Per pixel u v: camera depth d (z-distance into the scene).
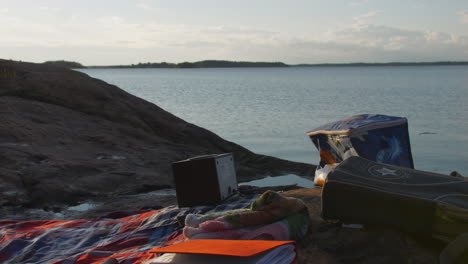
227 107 53.78
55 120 14.15
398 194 4.33
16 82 16.78
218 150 16.06
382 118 6.96
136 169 11.12
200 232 4.49
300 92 87.56
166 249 3.58
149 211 6.83
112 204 8.66
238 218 4.49
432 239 4.22
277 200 4.74
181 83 144.62
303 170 14.32
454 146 25.78
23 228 6.25
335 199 4.64
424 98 67.88
